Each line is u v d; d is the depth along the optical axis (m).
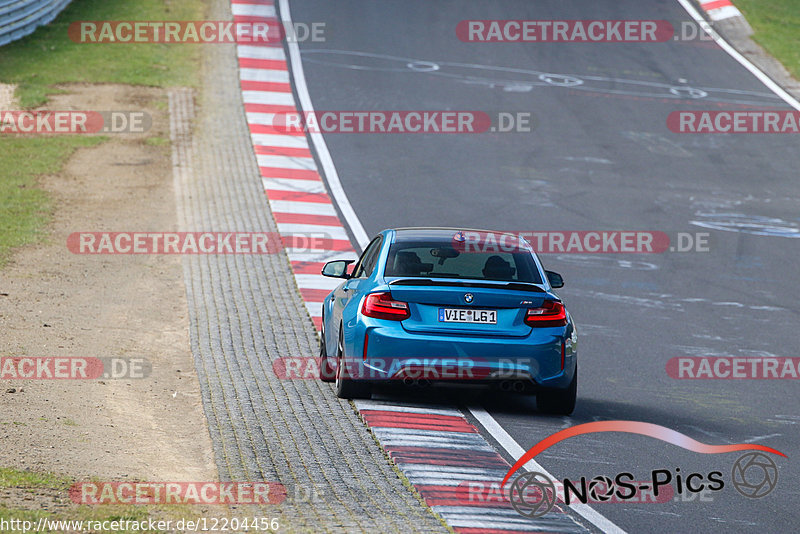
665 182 78.25
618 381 38.00
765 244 64.69
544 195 72.56
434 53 111.19
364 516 20.67
